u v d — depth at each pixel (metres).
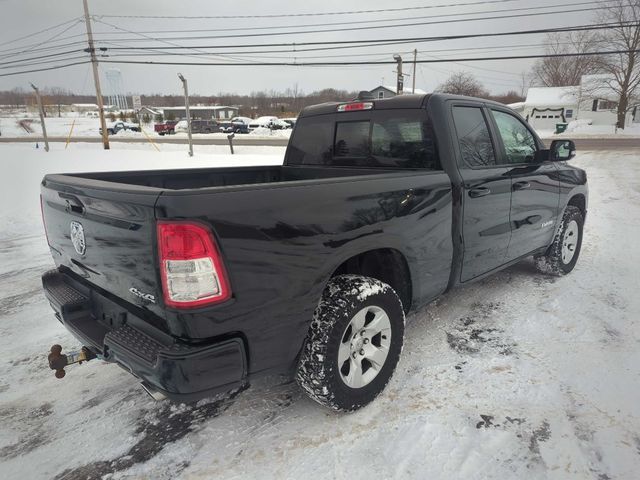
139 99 30.92
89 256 2.42
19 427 2.60
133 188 2.07
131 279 2.11
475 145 3.44
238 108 83.94
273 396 2.82
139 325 2.20
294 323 2.25
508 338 3.46
